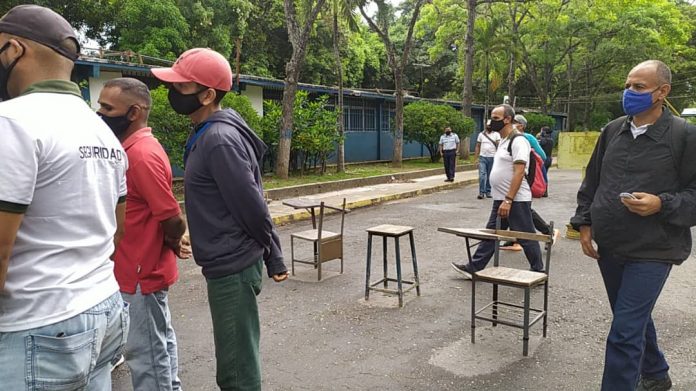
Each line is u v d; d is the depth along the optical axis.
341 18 17.83
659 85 2.83
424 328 4.56
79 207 1.66
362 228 9.20
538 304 5.15
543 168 5.66
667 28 31.89
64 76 1.74
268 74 23.31
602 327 4.57
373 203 12.28
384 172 17.27
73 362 1.63
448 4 29.55
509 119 5.62
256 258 2.56
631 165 2.96
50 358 1.59
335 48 16.61
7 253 1.50
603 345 4.20
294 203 6.35
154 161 2.65
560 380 3.63
